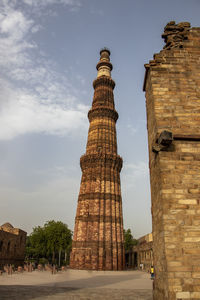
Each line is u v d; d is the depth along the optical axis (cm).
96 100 5453
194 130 991
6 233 4153
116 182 4506
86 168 4606
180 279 768
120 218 4291
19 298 1221
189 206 865
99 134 4912
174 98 1050
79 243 3947
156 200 981
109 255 3816
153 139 1059
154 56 1145
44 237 5912
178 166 923
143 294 1442
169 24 1201
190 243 814
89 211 4141
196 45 1162
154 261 998
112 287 1831
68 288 1728
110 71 5984
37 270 3938
